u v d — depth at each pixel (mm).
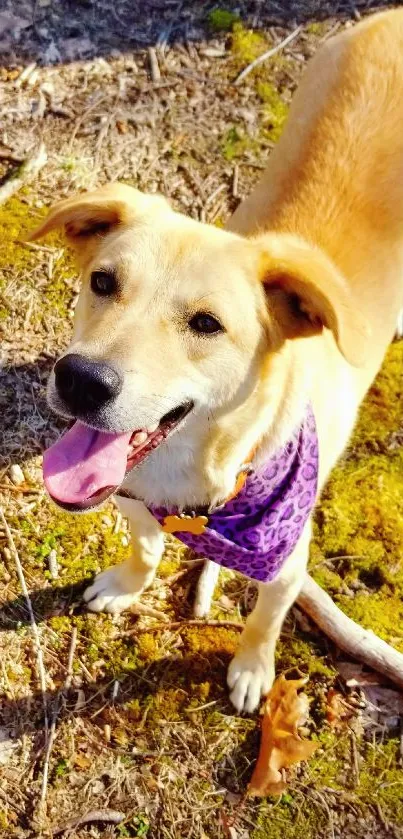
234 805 710
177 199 1025
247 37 1159
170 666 765
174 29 1150
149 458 608
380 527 848
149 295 547
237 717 746
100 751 722
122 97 1087
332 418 700
